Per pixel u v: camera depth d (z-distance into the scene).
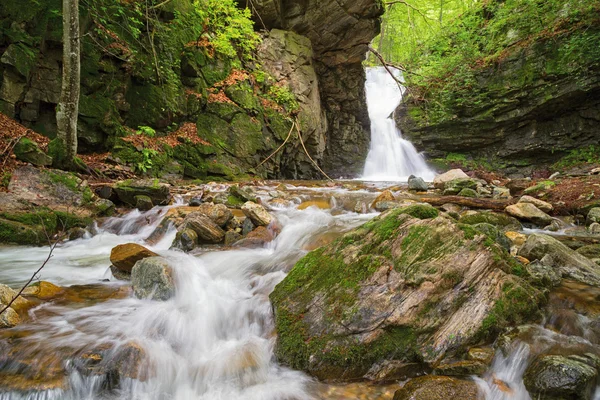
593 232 6.05
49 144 8.27
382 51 27.73
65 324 3.38
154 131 10.91
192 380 2.96
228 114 13.48
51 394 2.60
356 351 2.93
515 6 16.95
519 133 16.39
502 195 8.87
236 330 3.63
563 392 2.36
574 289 3.65
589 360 2.62
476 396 2.50
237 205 8.02
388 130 20.48
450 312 3.04
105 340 3.11
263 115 14.52
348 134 19.45
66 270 5.03
